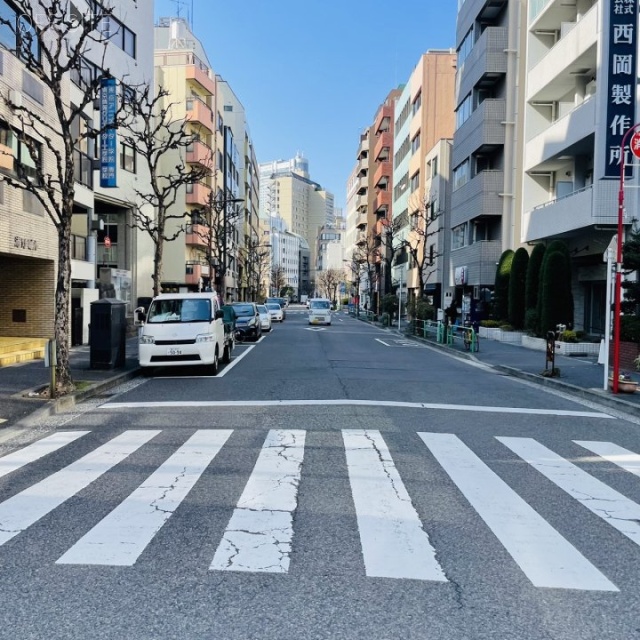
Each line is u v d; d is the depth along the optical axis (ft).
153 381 43.57
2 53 49.93
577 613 10.98
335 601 11.28
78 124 69.15
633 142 38.34
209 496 17.30
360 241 252.42
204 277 144.05
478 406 33.86
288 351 68.85
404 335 109.29
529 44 81.87
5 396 33.63
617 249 37.70
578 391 39.14
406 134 174.70
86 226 73.05
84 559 13.02
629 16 56.70
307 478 19.16
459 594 11.61
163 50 141.28
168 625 10.44
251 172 255.70
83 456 22.16
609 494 17.98
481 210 99.66
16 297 61.72
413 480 19.08
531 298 80.18
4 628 10.35
